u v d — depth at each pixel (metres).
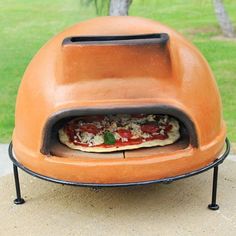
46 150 2.25
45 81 2.24
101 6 4.64
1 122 4.53
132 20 2.44
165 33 2.23
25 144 2.36
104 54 2.11
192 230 2.36
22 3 9.37
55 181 2.27
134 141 2.32
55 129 2.38
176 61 2.21
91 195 2.71
